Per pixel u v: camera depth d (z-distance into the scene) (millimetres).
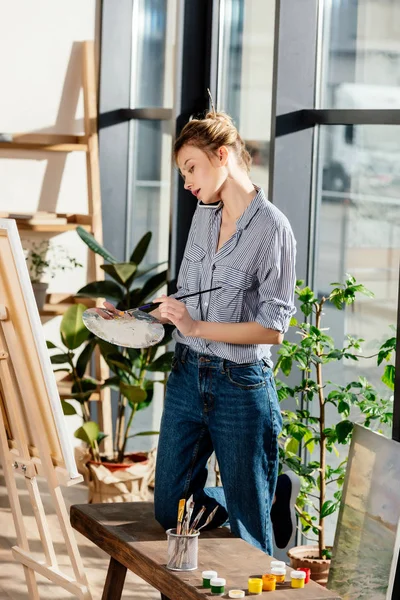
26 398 2770
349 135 3762
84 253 5633
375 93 3613
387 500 2895
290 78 3826
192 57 4547
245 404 2857
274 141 3830
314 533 3873
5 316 2742
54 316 5559
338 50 3785
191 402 2955
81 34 5523
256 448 2875
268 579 2432
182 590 2459
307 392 3588
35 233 5496
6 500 4828
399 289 2928
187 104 4566
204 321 2875
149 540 2793
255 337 2797
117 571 2910
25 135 5289
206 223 2990
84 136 5449
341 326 3871
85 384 4914
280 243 2838
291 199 3902
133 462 4914
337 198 3842
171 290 4656
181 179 4605
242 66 4391
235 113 4469
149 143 5473
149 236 4840
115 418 5750
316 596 2395
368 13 3619
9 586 3730
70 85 5516
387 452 2939
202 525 2959
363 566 2977
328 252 3916
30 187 5473
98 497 4746
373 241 3672
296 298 3953
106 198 5668
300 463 3553
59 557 4082
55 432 2758
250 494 2891
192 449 3010
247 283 2873
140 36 5531
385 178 3598
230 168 2885
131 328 2861
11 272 2670
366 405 3369
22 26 5383
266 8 4195
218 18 4516
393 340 3246
